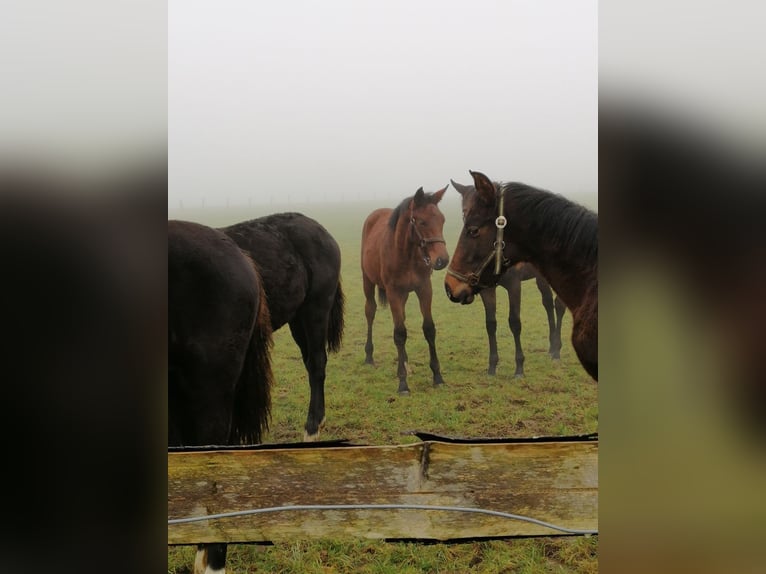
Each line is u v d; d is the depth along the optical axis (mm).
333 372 5062
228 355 3074
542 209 3238
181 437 3066
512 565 3014
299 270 4188
